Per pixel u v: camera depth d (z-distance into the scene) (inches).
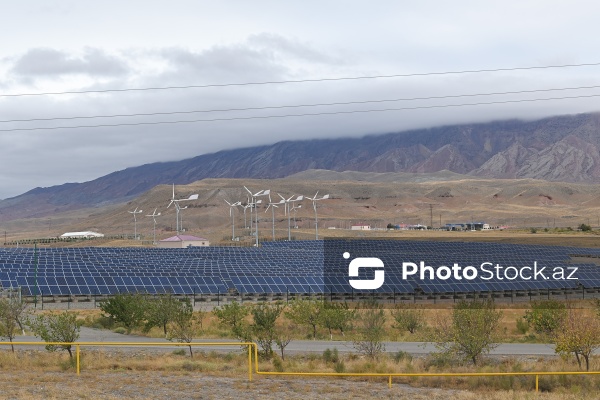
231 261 5137.8
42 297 3567.9
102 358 1989.4
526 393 1589.6
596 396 1573.6
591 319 2160.4
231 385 1643.7
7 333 2363.4
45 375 1728.6
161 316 2650.1
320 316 2792.8
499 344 2335.1
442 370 1904.5
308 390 1603.1
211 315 3243.1
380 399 1531.7
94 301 3686.0
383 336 2608.3
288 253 5826.8
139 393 1530.5
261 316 2285.9
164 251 6102.4
